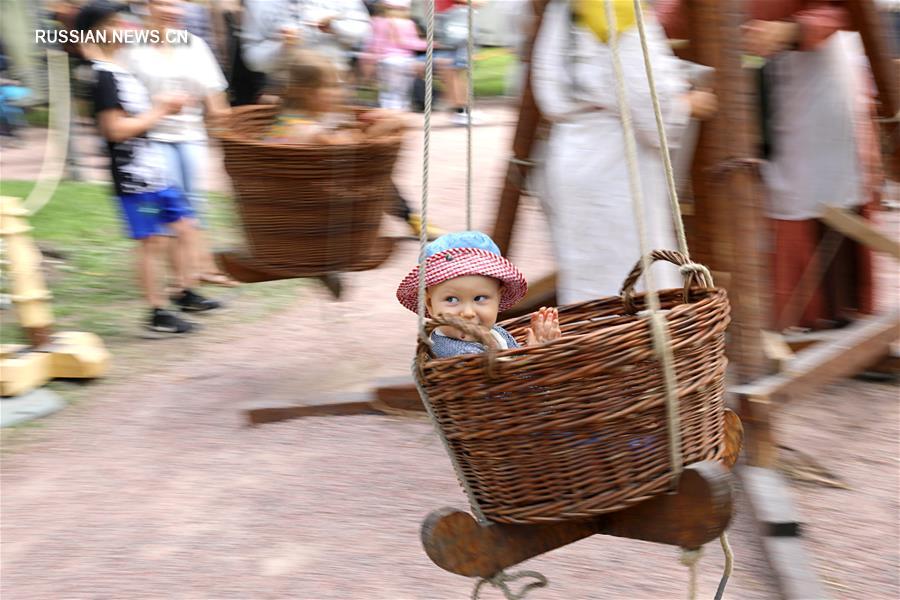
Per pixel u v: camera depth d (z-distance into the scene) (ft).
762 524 11.73
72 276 24.58
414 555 11.85
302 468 14.37
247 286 24.00
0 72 44.32
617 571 11.32
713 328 7.24
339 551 12.00
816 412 15.88
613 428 6.88
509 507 7.23
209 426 16.03
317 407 16.21
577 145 13.51
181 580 11.50
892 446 14.48
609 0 7.04
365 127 16.81
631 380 6.82
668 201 13.94
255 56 25.88
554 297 16.61
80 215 30.40
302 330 20.94
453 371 6.95
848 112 16.22
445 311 8.36
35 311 18.11
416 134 46.50
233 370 18.62
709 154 13.53
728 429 8.25
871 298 17.37
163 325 20.80
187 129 20.61
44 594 11.34
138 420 16.40
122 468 14.65
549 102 13.64
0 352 17.63
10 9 34.60
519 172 15.34
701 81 13.46
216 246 25.35
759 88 16.43
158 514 13.15
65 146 33.58
